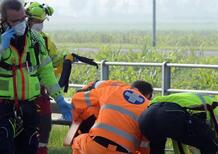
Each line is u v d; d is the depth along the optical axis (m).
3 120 7.07
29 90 7.20
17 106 7.14
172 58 20.70
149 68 17.19
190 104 6.98
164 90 12.66
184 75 17.33
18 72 7.13
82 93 7.61
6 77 7.11
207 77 16.98
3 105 7.10
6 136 7.06
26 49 7.18
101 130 7.13
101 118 7.18
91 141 7.17
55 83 7.53
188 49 25.16
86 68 18.22
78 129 7.73
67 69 8.66
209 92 12.09
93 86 7.83
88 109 7.55
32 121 7.28
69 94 15.57
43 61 7.46
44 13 8.42
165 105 6.95
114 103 7.21
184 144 7.11
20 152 7.36
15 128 7.20
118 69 17.52
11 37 7.03
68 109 7.61
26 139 7.30
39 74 7.50
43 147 8.57
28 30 7.25
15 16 7.07
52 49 8.57
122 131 7.11
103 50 21.56
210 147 6.89
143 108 7.23
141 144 7.30
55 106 9.94
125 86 7.46
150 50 21.23
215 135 7.05
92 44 61.91
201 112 7.00
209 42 60.00
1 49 6.98
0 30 7.19
